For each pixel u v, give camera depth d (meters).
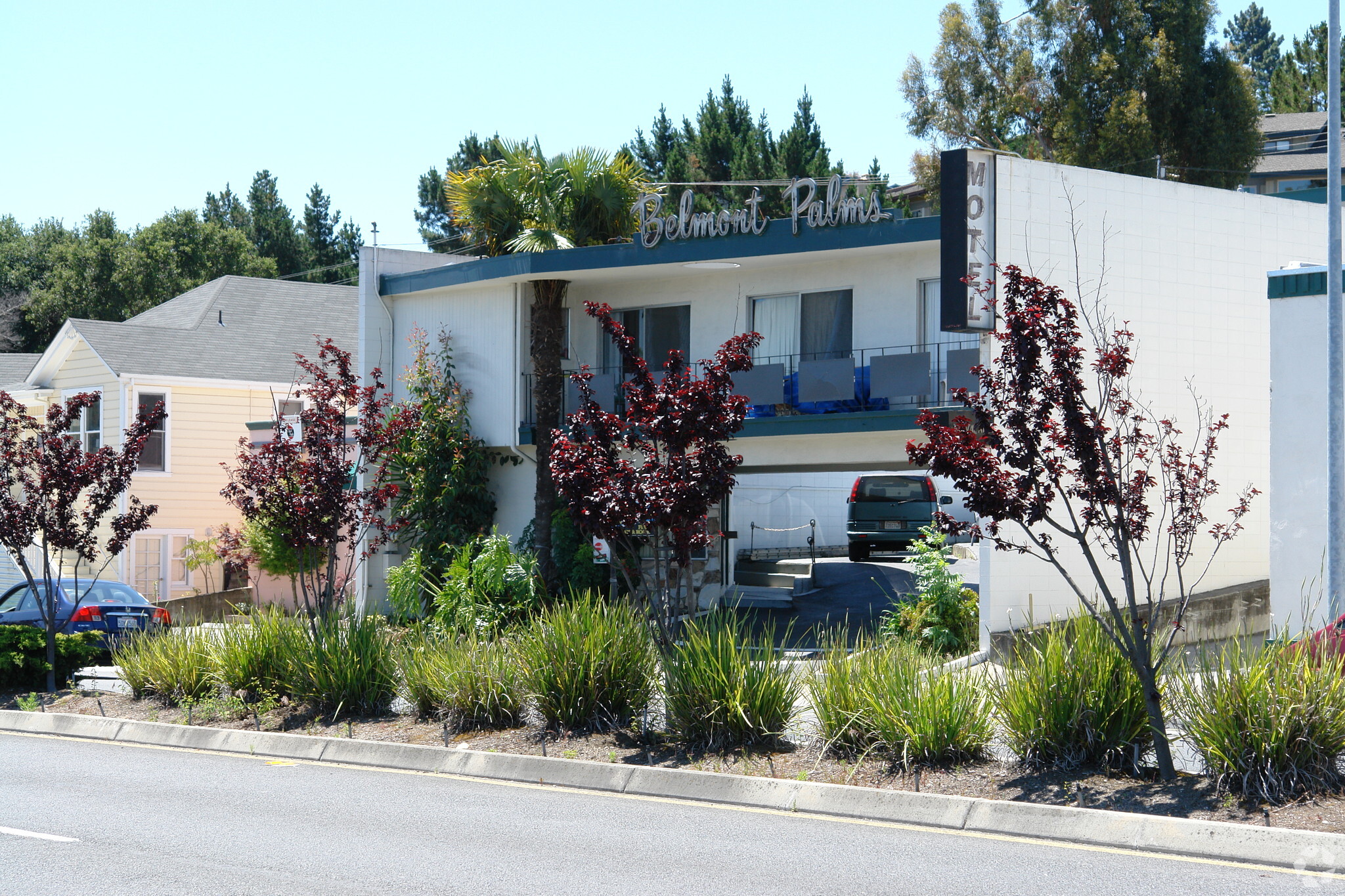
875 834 8.72
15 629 16.88
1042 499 9.68
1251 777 8.51
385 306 24.81
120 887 7.41
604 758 11.02
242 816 9.45
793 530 33.75
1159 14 41.56
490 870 7.76
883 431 19.06
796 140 43.94
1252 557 17.89
